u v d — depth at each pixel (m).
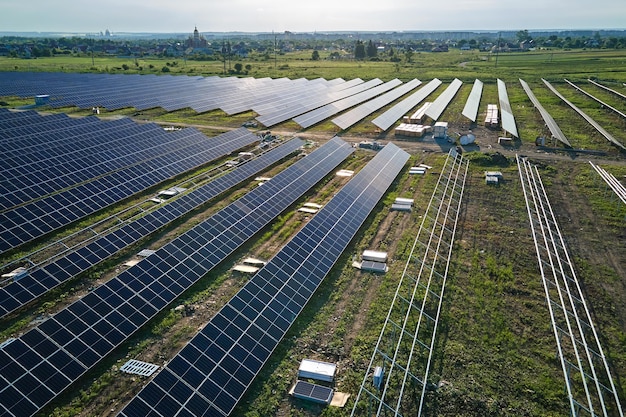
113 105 92.69
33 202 40.53
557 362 26.06
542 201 48.34
